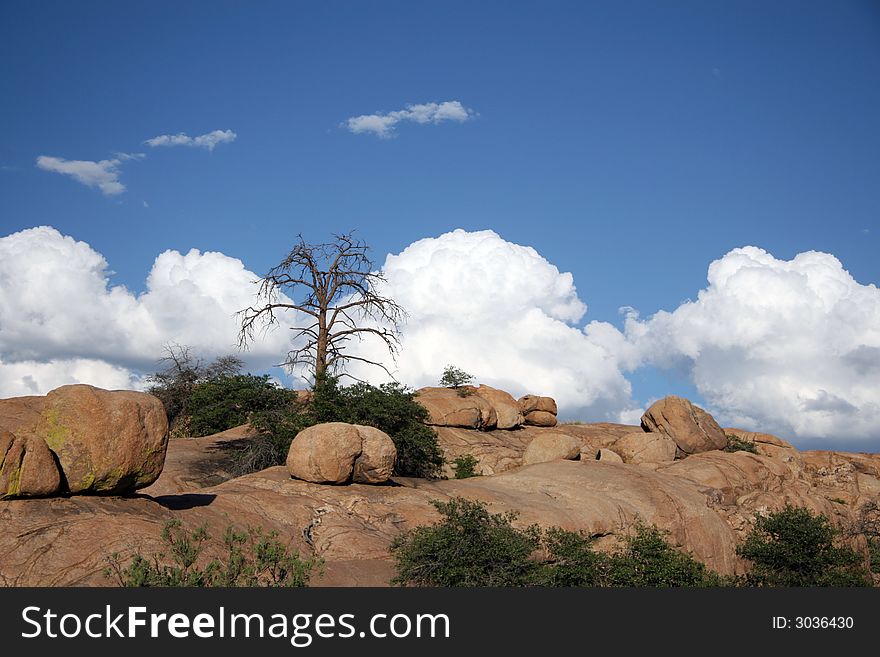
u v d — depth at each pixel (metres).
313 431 22.03
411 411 31.05
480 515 19.00
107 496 16.20
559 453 32.56
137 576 13.38
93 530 14.95
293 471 22.11
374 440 22.36
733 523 27.12
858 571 25.66
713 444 39.66
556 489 24.91
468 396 46.34
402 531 20.39
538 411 49.28
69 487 15.65
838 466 43.53
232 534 15.50
